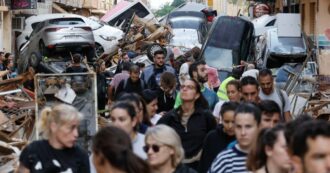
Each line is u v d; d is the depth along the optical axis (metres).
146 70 14.58
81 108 12.54
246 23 28.95
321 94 18.28
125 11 43.47
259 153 6.25
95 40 34.75
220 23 28.91
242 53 28.73
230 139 8.27
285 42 30.11
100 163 5.38
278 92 10.92
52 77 12.45
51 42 30.39
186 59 21.34
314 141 4.58
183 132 9.34
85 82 12.52
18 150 11.08
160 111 11.98
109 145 5.33
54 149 7.04
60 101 12.47
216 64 28.09
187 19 41.09
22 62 30.97
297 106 16.95
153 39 31.97
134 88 14.04
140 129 8.51
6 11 36.00
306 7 37.50
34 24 37.44
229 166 7.27
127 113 7.63
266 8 47.41
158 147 6.71
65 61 24.36
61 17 31.28
